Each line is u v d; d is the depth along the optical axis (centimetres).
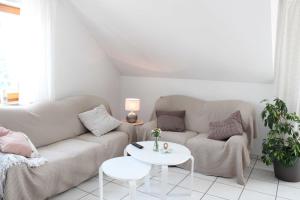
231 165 299
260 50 302
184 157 252
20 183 212
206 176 315
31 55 311
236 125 318
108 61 445
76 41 372
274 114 297
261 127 367
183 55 362
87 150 283
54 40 336
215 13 269
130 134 353
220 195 271
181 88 425
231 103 363
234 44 306
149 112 463
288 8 316
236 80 375
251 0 239
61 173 249
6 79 330
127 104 391
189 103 393
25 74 311
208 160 312
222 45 315
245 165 301
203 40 317
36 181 225
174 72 412
